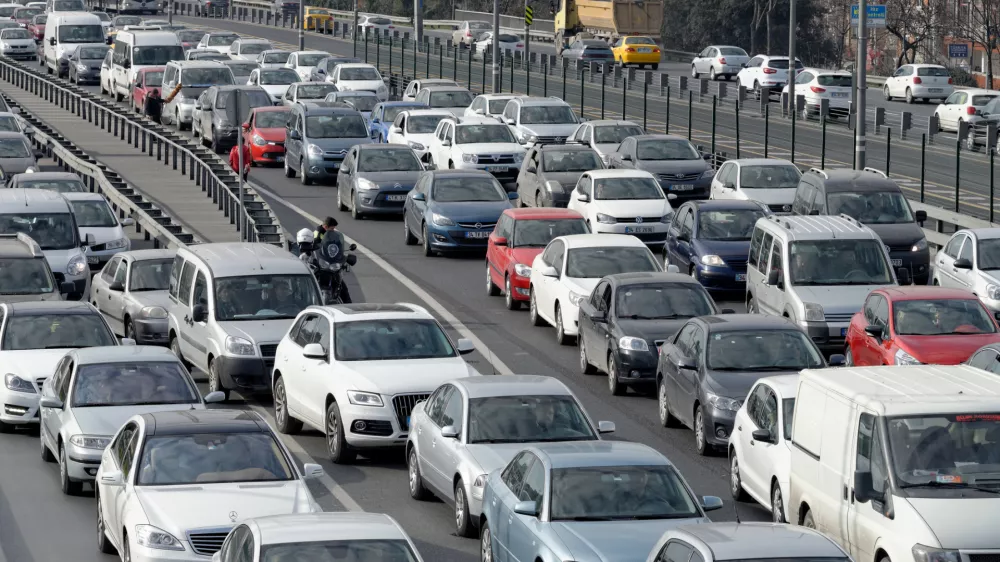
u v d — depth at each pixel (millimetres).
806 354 44938
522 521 30328
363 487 41375
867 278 57375
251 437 34094
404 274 75125
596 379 54844
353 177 91188
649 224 77688
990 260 62438
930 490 28781
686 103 151000
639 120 137250
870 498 29469
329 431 44250
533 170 89375
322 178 104312
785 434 36094
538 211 69750
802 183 73438
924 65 155750
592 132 101188
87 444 40156
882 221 69375
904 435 29484
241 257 54125
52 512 39531
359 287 71688
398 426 42750
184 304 54594
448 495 37188
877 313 51438
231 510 31656
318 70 158125
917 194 96125
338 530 26422
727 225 68938
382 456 45094
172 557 30844
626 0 198375
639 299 53344
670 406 47125
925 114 139500
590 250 61500
